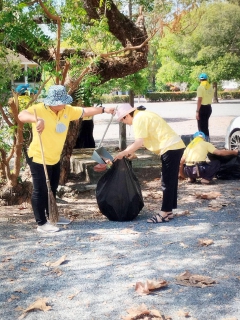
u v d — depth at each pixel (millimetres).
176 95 51281
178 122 21797
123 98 45938
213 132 16891
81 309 3668
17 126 6387
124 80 11336
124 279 4199
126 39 8078
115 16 7801
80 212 6637
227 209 6508
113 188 6004
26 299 3865
